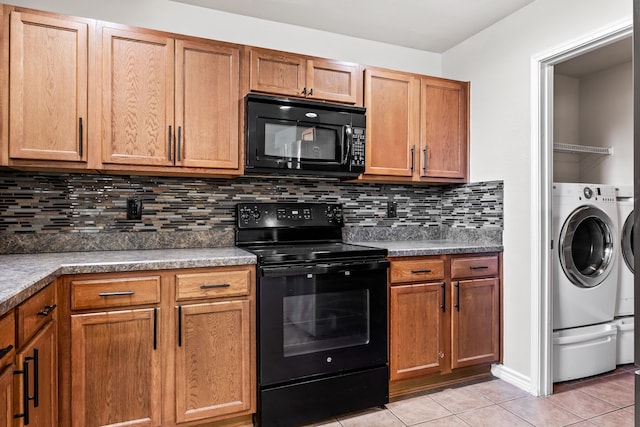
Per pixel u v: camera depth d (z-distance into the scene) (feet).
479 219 9.25
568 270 8.49
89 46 6.35
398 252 7.63
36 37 6.06
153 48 6.76
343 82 8.23
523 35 8.16
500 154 8.68
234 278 6.40
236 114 7.32
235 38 8.45
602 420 6.88
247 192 8.48
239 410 6.43
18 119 5.96
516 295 8.32
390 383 7.94
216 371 6.29
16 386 3.93
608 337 8.95
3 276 4.54
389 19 8.68
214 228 8.18
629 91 10.61
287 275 6.57
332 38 9.35
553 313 8.32
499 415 7.07
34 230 6.97
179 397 6.07
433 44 9.94
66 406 5.47
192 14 8.11
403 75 8.76
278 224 8.38
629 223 9.51
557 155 11.59
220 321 6.32
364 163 8.21
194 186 8.05
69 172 7.07
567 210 8.45
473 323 8.38
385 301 7.41
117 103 6.53
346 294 7.09
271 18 8.63
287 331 6.63
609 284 9.01
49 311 4.88
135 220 7.61
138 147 6.66
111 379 5.71
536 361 7.87
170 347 6.02
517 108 8.28
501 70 8.66
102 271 5.63
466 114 9.49
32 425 4.35
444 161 9.23
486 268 8.52
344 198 9.43
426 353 7.92
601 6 6.73
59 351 5.43
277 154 7.44
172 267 5.98
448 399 7.71
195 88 7.03
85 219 7.29
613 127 10.96
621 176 10.75
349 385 7.07
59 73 6.18
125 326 5.78
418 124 8.92
